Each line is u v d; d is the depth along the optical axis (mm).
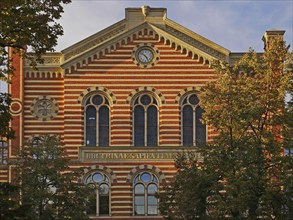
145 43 75938
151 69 75688
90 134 74812
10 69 50250
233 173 56281
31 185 60188
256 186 55500
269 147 57406
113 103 75062
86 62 75562
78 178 73062
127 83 75438
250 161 56750
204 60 76000
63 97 75438
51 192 60969
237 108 58500
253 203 56344
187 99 75562
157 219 73250
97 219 72812
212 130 74625
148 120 75188
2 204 46031
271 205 56031
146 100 75438
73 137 74438
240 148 57250
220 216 56719
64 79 75250
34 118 75062
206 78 75750
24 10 46844
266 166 57219
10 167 73125
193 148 73438
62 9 48094
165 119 75000
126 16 76250
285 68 59781
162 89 75438
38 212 59625
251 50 65312
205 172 58125
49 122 75188
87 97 75250
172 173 73750
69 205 60312
